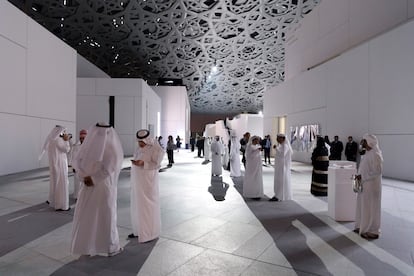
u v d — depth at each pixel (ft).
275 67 121.49
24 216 17.97
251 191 23.98
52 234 14.80
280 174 23.29
